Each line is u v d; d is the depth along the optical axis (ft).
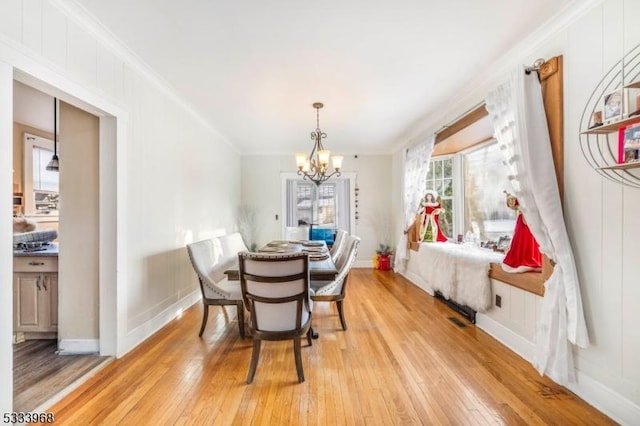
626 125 4.89
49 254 8.15
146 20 6.42
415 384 6.37
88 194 7.67
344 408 5.60
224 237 12.31
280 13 6.18
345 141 17.44
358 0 5.81
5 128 4.79
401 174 17.99
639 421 4.93
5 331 4.78
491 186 12.37
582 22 5.87
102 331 7.51
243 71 8.73
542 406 5.65
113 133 7.54
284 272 6.47
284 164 20.29
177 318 10.55
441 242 14.32
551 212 6.30
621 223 5.23
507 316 8.29
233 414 5.43
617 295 5.31
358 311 11.13
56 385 6.20
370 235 20.29
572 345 6.13
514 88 6.93
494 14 6.24
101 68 7.00
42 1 5.49
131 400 5.83
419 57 7.97
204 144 13.73
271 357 7.59
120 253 7.64
